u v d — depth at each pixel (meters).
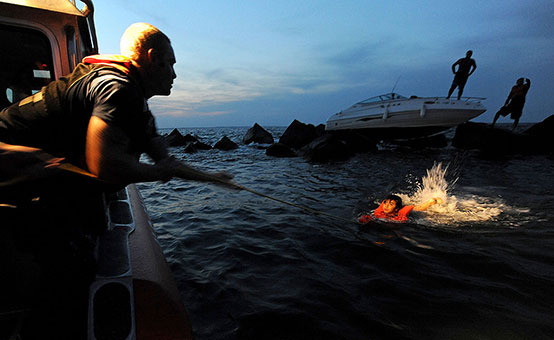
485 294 2.79
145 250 1.83
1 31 1.93
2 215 1.10
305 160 14.74
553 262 3.44
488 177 9.15
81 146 1.19
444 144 19.33
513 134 15.68
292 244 4.01
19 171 1.02
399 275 3.17
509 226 4.70
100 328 1.22
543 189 7.38
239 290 2.87
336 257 3.62
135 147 1.19
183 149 20.88
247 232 4.51
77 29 2.16
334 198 6.81
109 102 1.02
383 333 2.26
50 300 1.23
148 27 1.21
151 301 1.46
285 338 2.21
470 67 14.88
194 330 2.30
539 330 2.28
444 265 3.40
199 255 3.68
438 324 2.36
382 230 4.56
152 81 1.27
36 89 2.17
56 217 1.19
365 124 17.58
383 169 11.35
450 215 5.31
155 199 6.73
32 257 1.40
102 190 1.25
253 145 25.67
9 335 1.26
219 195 7.08
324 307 2.59
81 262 1.27
